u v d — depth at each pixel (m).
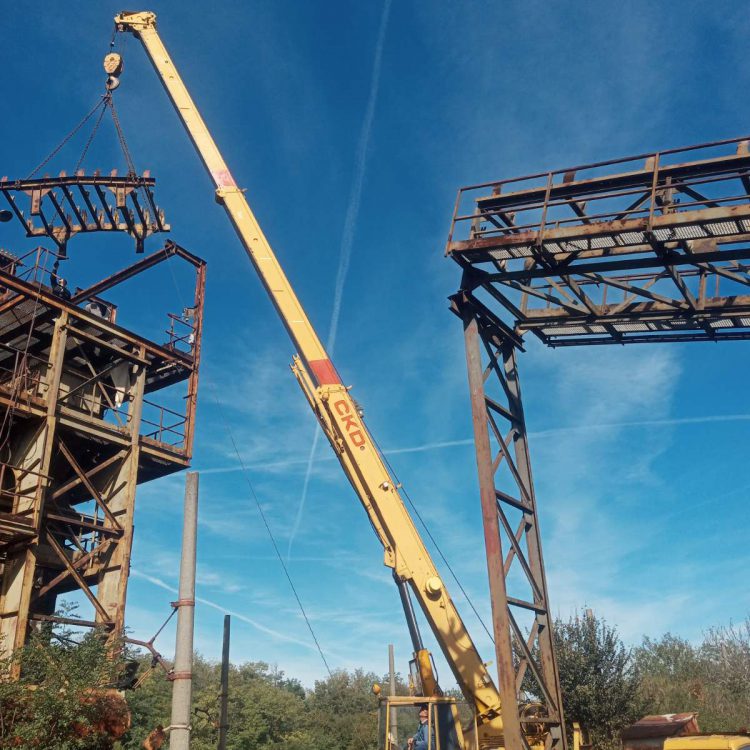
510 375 15.28
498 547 12.45
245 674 55.06
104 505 24.48
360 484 15.73
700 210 11.72
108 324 26.23
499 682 11.82
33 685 16.69
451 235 13.61
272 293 17.56
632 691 25.34
